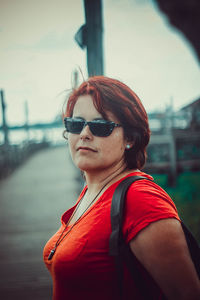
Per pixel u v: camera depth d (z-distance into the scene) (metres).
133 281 0.71
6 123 15.53
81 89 0.93
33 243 4.43
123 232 0.72
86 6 2.65
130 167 0.96
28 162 16.72
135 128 0.90
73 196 8.00
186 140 8.66
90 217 0.83
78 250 0.79
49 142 26.64
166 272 0.67
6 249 4.18
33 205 7.20
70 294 0.81
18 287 3.00
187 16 0.49
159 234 0.67
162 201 0.72
